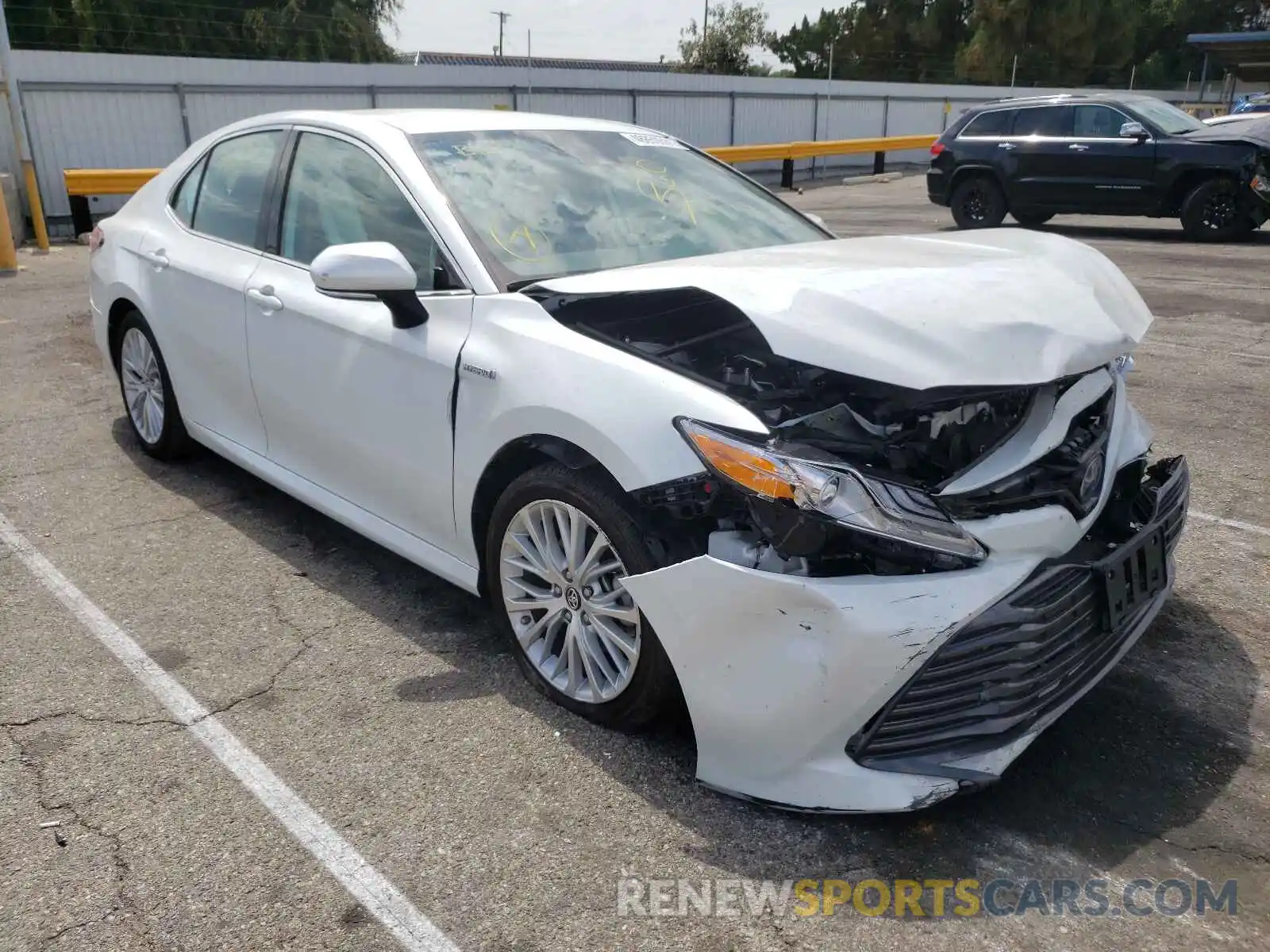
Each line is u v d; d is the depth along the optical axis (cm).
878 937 214
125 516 432
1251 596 363
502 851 238
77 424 553
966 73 5038
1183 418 568
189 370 436
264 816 250
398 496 332
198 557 394
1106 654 266
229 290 394
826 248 325
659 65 5366
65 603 357
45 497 451
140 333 471
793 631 229
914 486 239
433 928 216
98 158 1531
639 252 340
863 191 2153
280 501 450
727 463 233
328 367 346
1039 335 249
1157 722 289
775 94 2464
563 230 335
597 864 235
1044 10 4894
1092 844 241
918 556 229
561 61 5103
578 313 300
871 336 239
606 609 271
